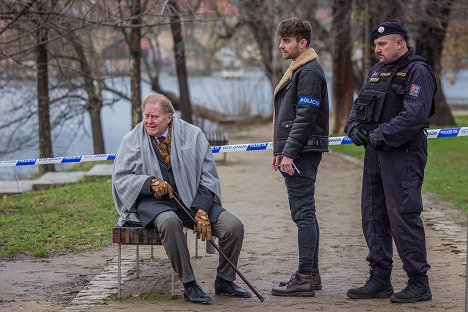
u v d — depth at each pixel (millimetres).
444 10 30547
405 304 7668
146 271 9258
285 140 7930
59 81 27891
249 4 33688
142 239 7852
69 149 33625
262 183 18062
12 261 9930
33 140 29203
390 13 27734
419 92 7477
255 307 7617
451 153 26688
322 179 18828
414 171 7641
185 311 7492
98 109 29594
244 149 10328
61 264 9742
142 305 7723
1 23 16859
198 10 24672
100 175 19328
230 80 48781
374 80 7824
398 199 7629
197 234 7922
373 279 7973
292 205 8016
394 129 7473
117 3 19344
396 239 7719
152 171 7969
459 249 10281
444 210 13664
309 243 7969
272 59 38344
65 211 13625
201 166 8094
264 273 9117
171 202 7965
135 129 8164
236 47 43781
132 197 7887
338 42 32219
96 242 10930
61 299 8141
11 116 28594
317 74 7789
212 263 9656
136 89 26578
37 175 23812
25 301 8055
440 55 35562
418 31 32844
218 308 7594
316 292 8211
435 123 36938
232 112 47469
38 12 16266
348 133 7945
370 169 7906
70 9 17578
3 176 26609
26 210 13859
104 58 31219
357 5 27906
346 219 12891
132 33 26250
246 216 13289
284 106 7945
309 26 7918
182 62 35406
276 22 34094
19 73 25938
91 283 8680
